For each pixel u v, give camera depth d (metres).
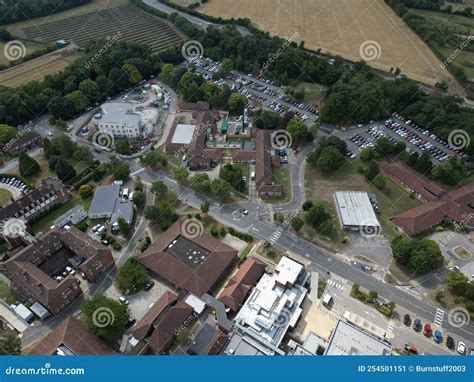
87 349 124.19
